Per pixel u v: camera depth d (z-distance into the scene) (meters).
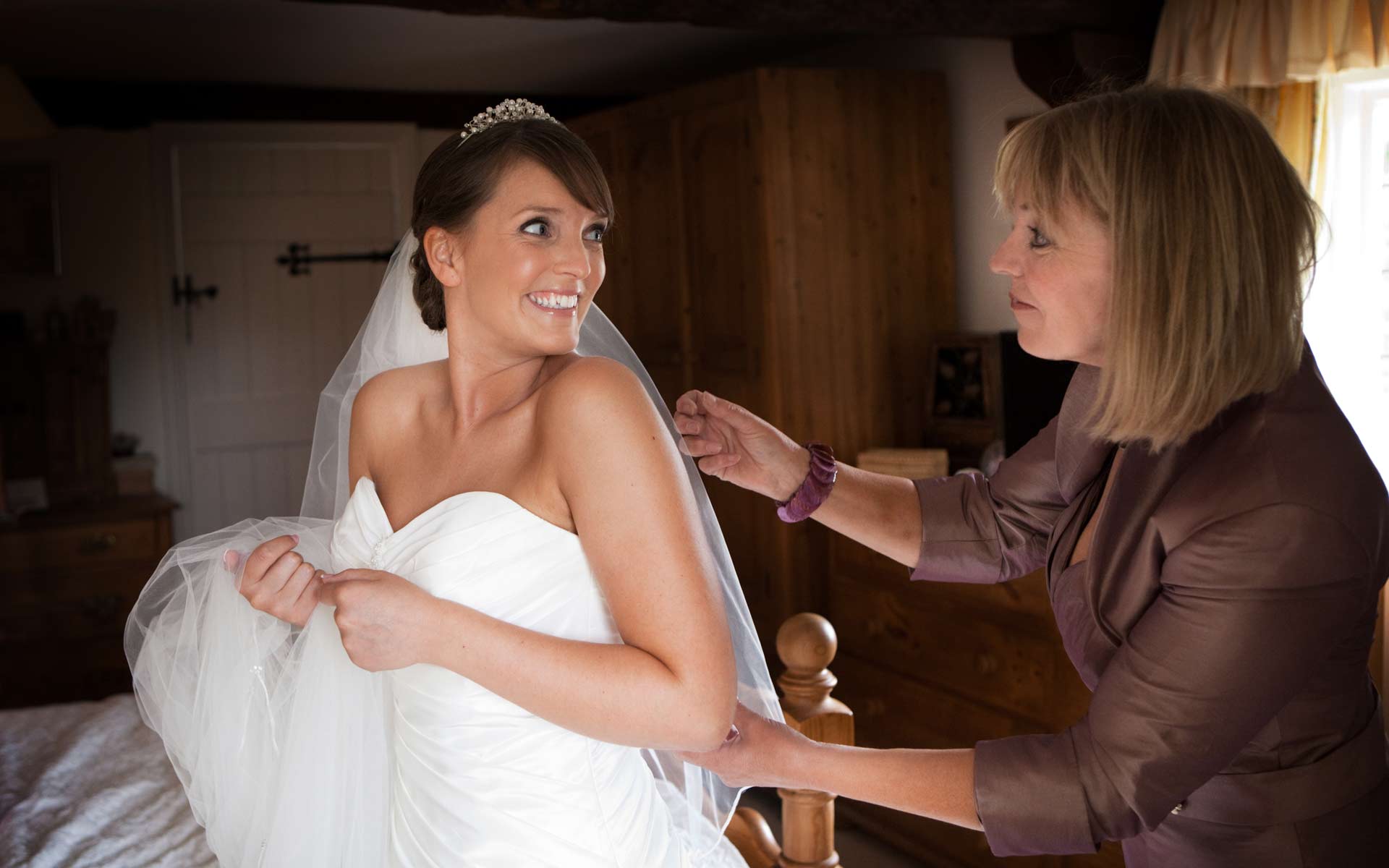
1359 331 2.95
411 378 1.35
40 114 3.95
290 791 1.30
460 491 1.21
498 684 1.06
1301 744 1.19
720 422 1.64
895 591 3.57
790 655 1.73
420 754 1.18
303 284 5.48
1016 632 3.13
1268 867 1.20
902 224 4.12
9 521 4.48
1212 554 1.12
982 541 1.62
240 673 1.39
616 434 1.09
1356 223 2.93
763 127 3.89
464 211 1.17
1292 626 1.10
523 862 1.16
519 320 1.15
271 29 4.14
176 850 1.78
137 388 5.29
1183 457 1.19
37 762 2.17
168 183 5.23
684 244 4.36
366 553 1.24
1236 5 2.84
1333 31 2.68
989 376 3.85
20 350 4.89
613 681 1.05
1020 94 3.94
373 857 1.30
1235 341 1.11
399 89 5.41
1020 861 3.09
